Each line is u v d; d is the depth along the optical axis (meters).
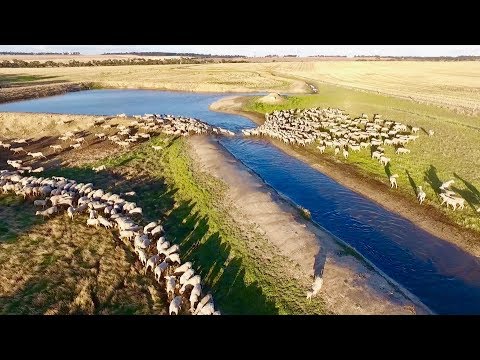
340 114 52.41
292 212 25.42
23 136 46.22
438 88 78.38
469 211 25.97
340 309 17.38
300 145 42.06
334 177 33.47
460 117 50.44
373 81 91.25
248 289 19.16
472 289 19.67
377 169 33.84
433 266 21.50
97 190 28.27
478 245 22.83
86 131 46.12
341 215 27.25
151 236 23.58
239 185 29.55
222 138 45.62
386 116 51.69
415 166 33.50
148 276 20.22
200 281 19.14
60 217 25.72
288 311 17.50
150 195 30.09
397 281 20.38
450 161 34.12
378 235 24.62
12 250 21.75
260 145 43.28
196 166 34.34
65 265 20.56
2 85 76.50
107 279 19.61
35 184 29.64
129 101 70.56
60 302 17.77
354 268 19.78
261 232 23.56
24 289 18.64
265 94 75.88
